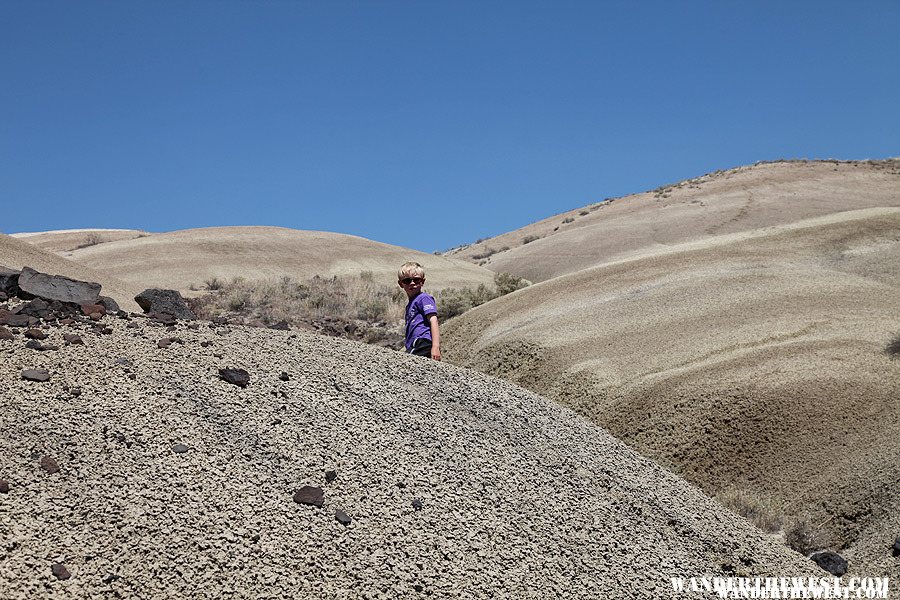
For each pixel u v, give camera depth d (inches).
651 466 299.7
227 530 183.2
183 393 238.1
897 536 369.4
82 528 173.5
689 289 847.1
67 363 240.7
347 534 194.1
